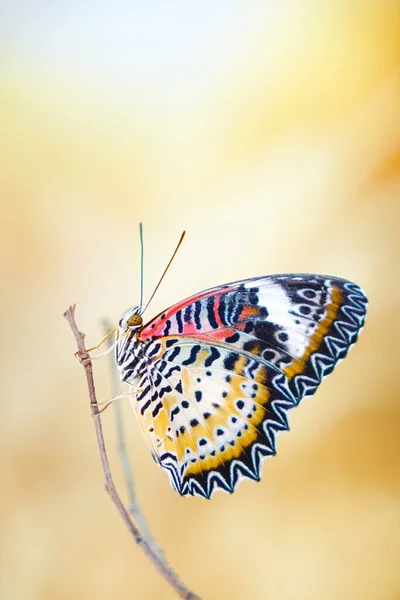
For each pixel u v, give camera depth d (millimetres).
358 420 461
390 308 476
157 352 385
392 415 459
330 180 521
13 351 479
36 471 456
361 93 552
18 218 538
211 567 436
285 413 381
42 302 491
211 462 386
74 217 541
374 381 467
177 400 387
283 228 505
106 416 464
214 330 384
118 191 555
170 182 558
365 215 497
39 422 464
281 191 526
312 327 377
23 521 445
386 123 530
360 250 489
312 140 547
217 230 516
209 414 386
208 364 385
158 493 451
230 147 568
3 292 494
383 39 561
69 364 476
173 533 443
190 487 387
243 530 444
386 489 448
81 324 484
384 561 432
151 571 434
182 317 386
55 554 437
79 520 445
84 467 456
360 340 473
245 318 383
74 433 463
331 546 438
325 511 446
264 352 382
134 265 502
